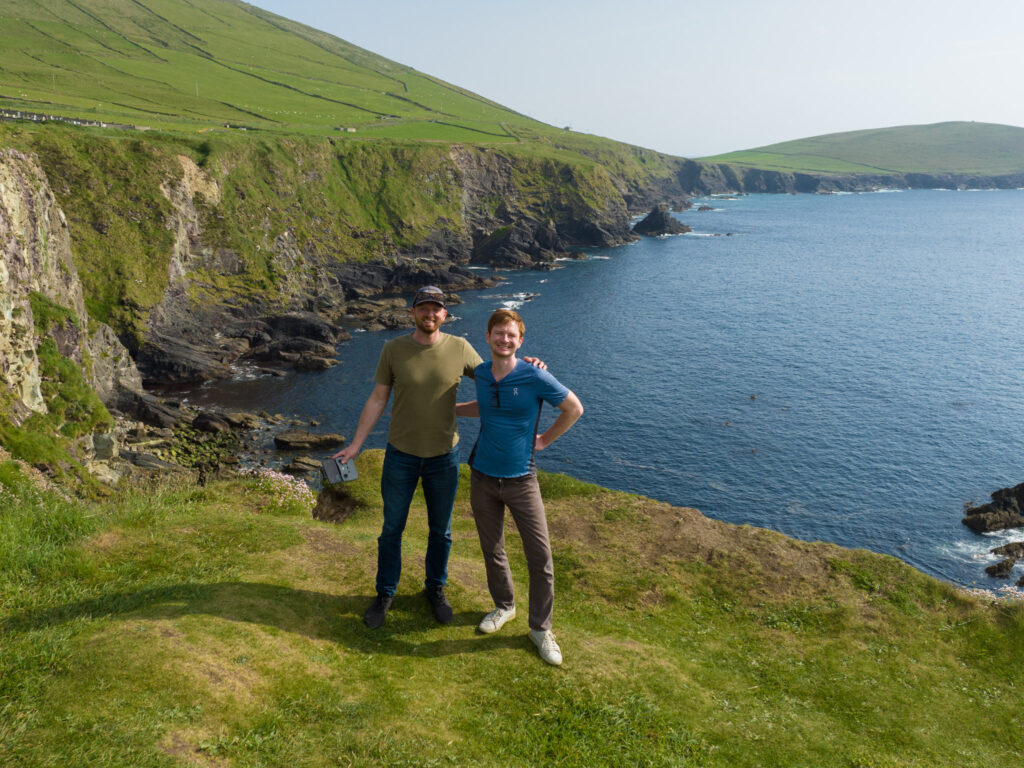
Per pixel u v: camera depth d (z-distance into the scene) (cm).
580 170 15162
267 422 5456
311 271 9538
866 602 802
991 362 6962
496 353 560
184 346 6969
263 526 786
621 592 809
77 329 4953
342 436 5106
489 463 583
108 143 8100
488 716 508
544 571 593
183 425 5366
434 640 604
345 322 8762
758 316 9075
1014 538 3741
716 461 4706
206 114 15225
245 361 7219
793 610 786
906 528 3878
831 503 4153
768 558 886
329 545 765
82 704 430
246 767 412
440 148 13400
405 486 597
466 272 10662
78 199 7444
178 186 8231
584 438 5091
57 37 19262
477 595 700
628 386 6281
